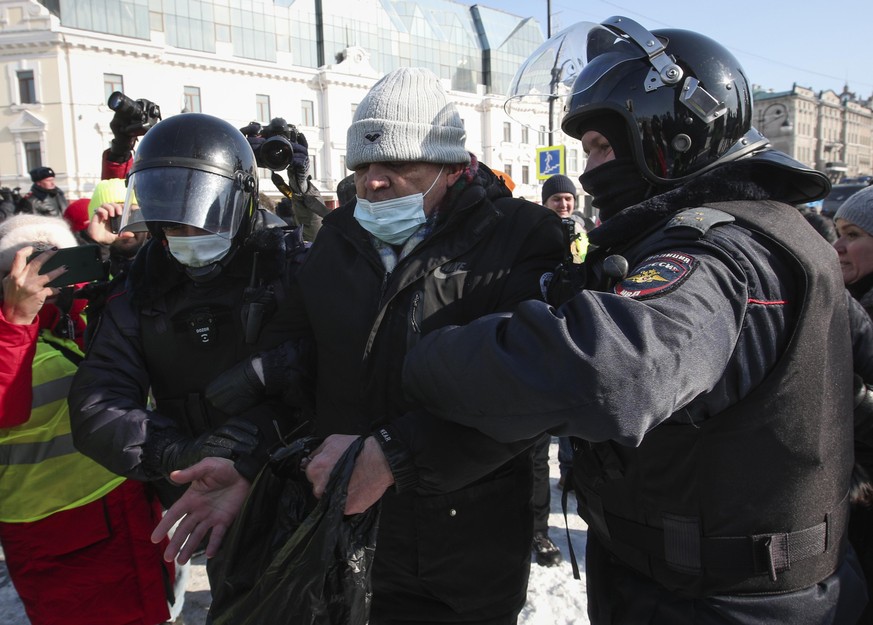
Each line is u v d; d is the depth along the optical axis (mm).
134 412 1591
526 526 1619
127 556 1985
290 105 28844
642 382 844
